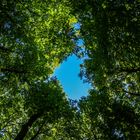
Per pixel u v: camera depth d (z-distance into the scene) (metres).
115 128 23.30
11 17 20.12
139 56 18.50
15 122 32.66
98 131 25.88
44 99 30.66
